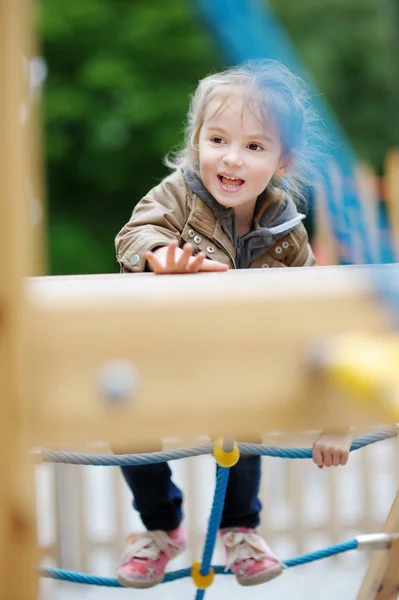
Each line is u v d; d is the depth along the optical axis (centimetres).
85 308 109
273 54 164
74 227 1509
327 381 112
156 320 110
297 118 274
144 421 109
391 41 1383
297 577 568
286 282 116
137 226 265
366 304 115
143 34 1420
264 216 284
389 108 1453
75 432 108
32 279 120
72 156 1489
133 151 1473
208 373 111
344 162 276
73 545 544
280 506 576
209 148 264
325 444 247
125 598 534
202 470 652
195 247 270
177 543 295
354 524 562
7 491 104
